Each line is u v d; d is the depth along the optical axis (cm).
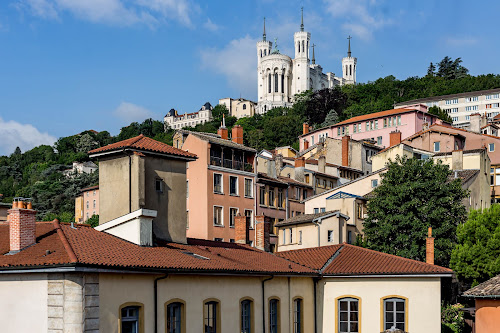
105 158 3150
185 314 2581
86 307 2150
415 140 8638
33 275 2212
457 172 6334
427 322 3250
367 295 3356
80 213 12281
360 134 11700
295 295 3309
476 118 9856
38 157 18875
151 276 2441
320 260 3619
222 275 2800
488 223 4803
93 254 2292
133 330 2372
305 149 11738
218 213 6800
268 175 7844
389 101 16875
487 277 4678
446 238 4931
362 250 3706
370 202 5284
